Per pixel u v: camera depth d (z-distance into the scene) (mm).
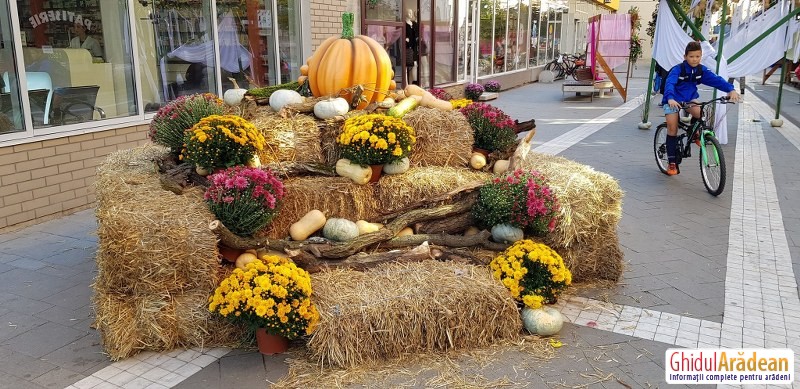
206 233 3328
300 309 3150
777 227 5797
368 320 3221
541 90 20078
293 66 9344
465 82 16047
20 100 5570
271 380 3146
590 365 3324
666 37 10922
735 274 4633
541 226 3887
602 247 4363
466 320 3408
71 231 5570
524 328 3676
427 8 13492
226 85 8055
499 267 3762
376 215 4078
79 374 3225
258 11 8461
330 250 3707
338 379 3121
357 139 3957
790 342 3600
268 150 4160
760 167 8414
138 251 3203
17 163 5551
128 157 4777
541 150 9523
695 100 7406
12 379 3178
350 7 10375
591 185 4215
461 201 4164
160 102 7176
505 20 19594
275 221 3799
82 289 4332
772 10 10688
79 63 6188
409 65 13102
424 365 3275
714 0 11000
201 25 7578
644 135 11055
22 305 4066
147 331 3363
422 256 3842
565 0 27219
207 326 3410
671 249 5172
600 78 18078
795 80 22031
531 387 3105
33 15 5664
